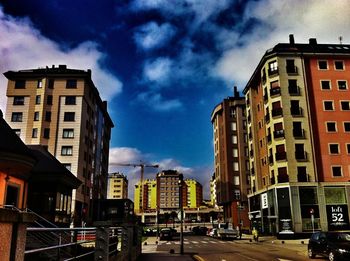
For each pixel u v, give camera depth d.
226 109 72.50
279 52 46.09
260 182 50.41
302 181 42.25
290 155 42.84
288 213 41.00
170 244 33.53
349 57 46.97
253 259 18.69
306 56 46.59
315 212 40.88
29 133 53.47
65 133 53.72
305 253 22.25
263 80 48.72
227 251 24.25
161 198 176.62
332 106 45.31
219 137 75.12
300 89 45.12
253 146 52.72
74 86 55.50
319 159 43.28
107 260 9.22
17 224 3.31
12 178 20.03
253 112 53.66
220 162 73.12
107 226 10.22
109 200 50.31
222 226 47.59
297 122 44.19
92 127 62.28
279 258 19.11
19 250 3.31
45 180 25.45
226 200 69.44
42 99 54.47
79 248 14.21
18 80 55.72
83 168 55.38
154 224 113.12
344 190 41.78
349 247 15.66
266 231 45.81
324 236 17.78
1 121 21.39
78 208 51.03
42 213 24.86
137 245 18.94
